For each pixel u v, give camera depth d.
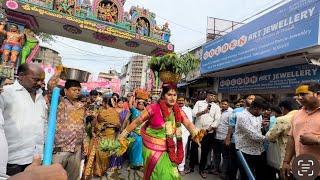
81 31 12.97
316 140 2.39
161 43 14.38
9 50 10.15
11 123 2.46
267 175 4.37
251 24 9.92
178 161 3.47
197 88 17.02
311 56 7.70
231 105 8.02
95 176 5.48
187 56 3.66
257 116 4.24
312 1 7.16
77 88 3.63
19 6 10.74
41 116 2.69
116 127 5.46
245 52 10.16
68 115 3.57
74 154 3.62
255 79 11.18
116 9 13.32
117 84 20.14
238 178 5.79
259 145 4.23
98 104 8.05
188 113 6.48
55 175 0.61
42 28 13.00
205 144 6.13
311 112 2.65
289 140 2.94
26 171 0.62
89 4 12.52
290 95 9.26
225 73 13.01
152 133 3.53
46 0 11.44
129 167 6.11
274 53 8.51
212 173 6.28
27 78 2.58
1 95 2.45
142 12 14.08
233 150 5.14
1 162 1.21
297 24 7.66
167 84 3.59
